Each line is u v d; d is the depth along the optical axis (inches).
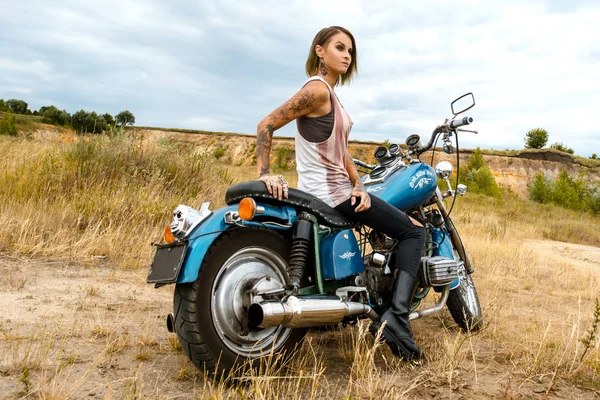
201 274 104.2
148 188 319.9
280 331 116.1
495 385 116.3
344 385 110.4
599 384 120.6
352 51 130.6
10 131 1952.5
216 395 96.5
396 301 124.6
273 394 97.9
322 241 121.6
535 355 132.3
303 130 121.3
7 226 229.9
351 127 125.9
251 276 110.5
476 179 1413.6
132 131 397.1
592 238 747.4
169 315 110.5
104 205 273.4
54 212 261.0
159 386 103.3
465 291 164.7
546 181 1443.2
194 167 384.5
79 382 99.2
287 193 112.6
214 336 103.9
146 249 238.2
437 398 106.5
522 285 271.4
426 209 159.9
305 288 118.0
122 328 139.6
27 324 135.8
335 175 121.9
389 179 142.9
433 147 157.0
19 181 290.4
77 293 170.7
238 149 2765.7
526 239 607.8
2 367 105.0
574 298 245.4
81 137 363.9
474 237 472.1
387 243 134.1
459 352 134.1
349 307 115.7
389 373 118.9
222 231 107.3
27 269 194.4
